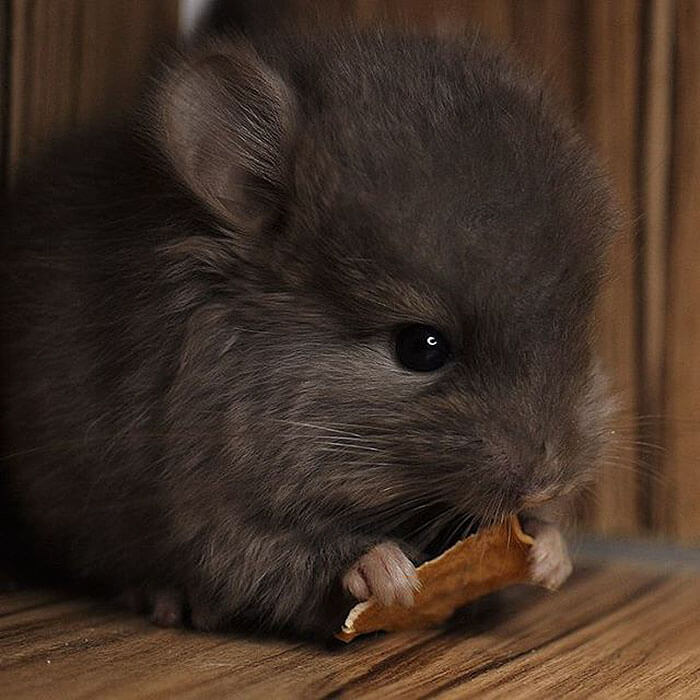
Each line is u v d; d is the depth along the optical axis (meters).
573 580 0.30
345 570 0.27
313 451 0.26
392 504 0.27
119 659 0.25
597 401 0.27
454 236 0.26
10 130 0.32
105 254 0.28
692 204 0.31
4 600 0.28
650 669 0.25
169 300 0.27
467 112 0.27
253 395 0.27
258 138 0.27
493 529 0.26
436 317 0.26
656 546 0.32
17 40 0.32
